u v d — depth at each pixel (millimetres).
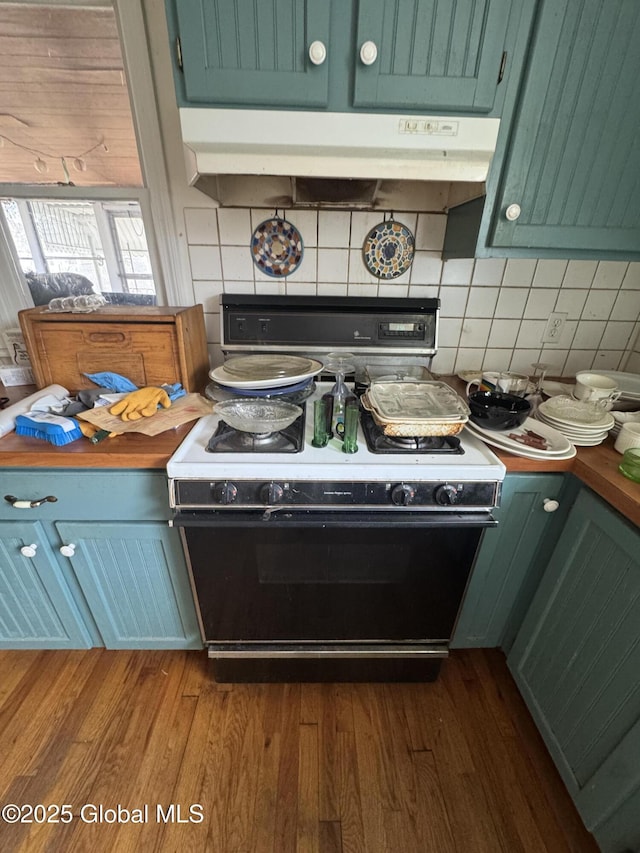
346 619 1023
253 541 874
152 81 1016
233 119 757
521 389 1150
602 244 929
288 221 1166
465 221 1024
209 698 1154
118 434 894
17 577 999
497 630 1156
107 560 982
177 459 801
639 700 719
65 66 1024
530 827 915
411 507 814
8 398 1090
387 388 1009
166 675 1214
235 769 1000
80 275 1267
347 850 872
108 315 1003
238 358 1179
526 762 1030
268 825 906
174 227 1170
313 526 820
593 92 786
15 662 1241
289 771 1000
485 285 1262
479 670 1248
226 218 1159
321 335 1222
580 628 872
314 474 789
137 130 1072
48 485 871
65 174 1141
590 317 1312
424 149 789
